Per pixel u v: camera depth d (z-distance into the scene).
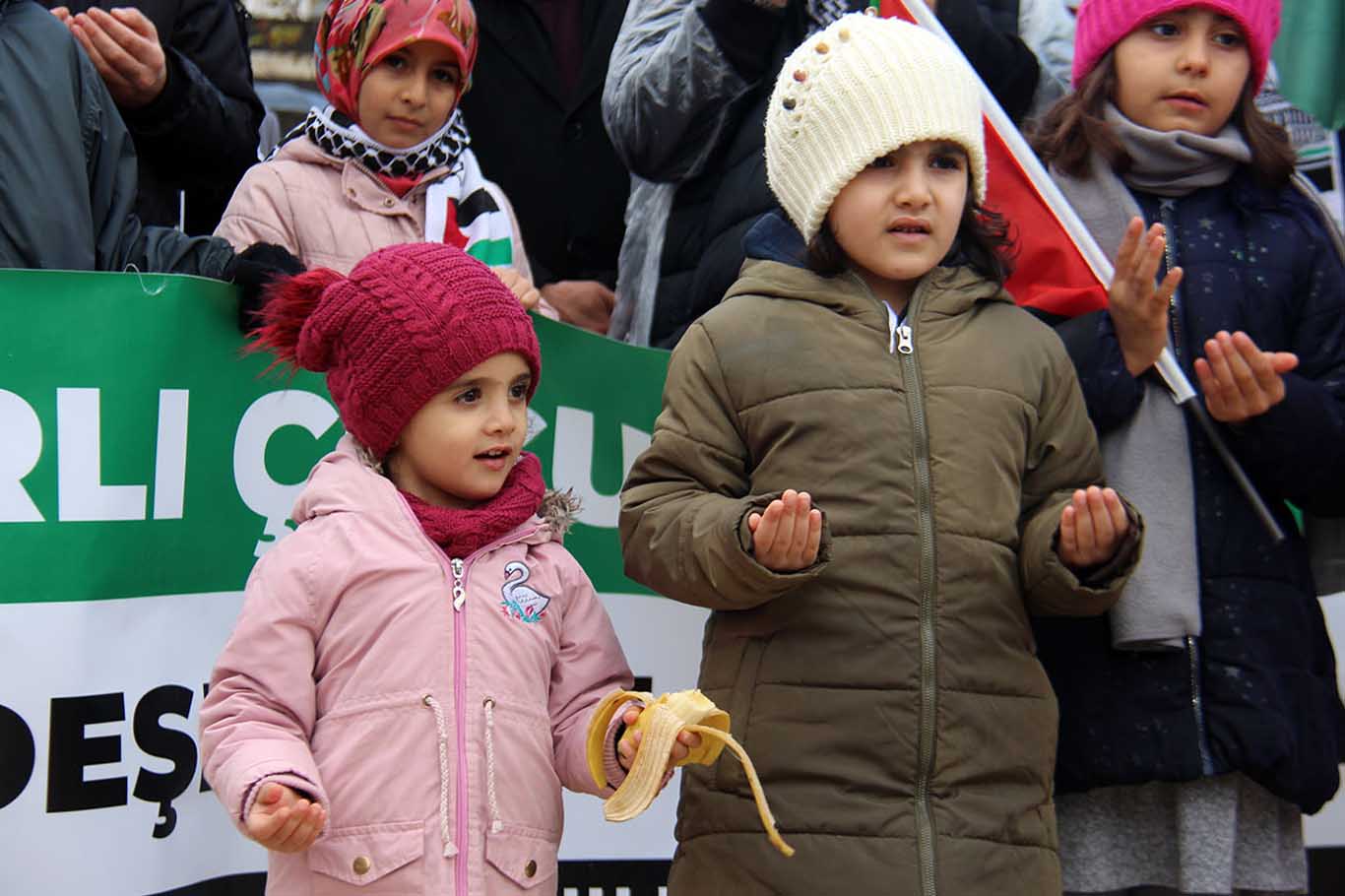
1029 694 3.42
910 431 3.42
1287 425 3.74
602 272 5.79
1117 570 3.34
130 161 4.18
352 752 3.09
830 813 3.27
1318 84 5.73
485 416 3.29
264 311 3.60
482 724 3.14
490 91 5.78
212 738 3.05
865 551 3.35
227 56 4.92
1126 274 3.76
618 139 5.06
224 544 3.93
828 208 3.57
